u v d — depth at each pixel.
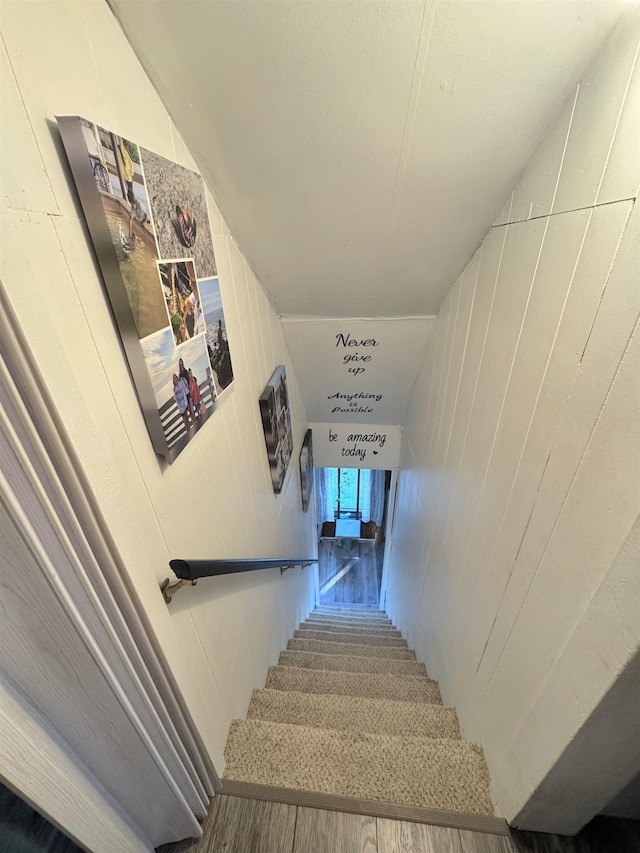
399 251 1.33
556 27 0.67
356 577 4.60
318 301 1.68
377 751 1.11
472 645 1.20
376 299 1.66
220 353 1.02
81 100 0.53
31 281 0.41
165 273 0.71
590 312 0.65
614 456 0.58
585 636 0.64
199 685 0.92
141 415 0.67
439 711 1.36
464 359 1.38
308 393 2.50
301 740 1.13
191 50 0.71
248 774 1.05
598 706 0.63
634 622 0.55
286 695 1.44
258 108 0.84
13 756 0.56
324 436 2.88
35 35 0.45
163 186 0.71
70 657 0.57
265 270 1.43
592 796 0.80
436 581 1.69
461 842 0.93
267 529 1.70
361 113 0.86
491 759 1.03
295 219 1.16
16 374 0.40
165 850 0.94
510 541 0.95
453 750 1.09
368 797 1.01
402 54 0.75
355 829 0.96
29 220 0.42
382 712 1.36
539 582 0.80
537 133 0.87
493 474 1.07
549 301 0.80
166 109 0.80
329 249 1.32
